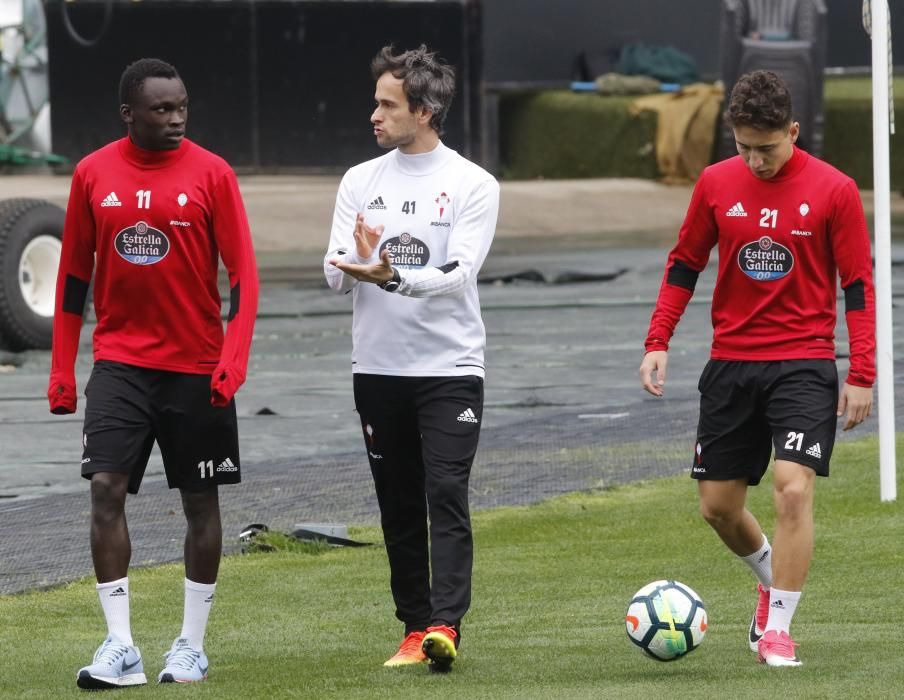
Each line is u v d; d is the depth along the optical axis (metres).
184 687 20.16
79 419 47.09
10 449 42.44
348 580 28.06
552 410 45.94
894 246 88.75
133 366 20.67
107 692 19.95
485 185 21.23
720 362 21.34
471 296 21.34
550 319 65.94
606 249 93.31
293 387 51.47
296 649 22.80
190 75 133.00
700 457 21.61
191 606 20.98
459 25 131.12
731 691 18.67
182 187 20.41
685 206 118.00
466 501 21.08
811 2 123.12
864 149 129.88
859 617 23.59
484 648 22.25
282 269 86.81
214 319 20.91
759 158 20.62
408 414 21.44
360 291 21.47
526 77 137.75
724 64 124.62
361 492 35.66
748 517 21.75
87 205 20.78
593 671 20.41
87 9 131.00
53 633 24.52
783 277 20.83
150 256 20.44
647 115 128.12
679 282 22.16
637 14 138.50
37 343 61.72
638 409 45.38
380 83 21.16
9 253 61.09
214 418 20.86
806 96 122.44
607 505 33.38
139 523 32.88
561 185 125.06
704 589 26.45
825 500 32.50
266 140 133.25
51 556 30.25
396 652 22.27
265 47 132.50
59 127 131.12
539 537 30.97
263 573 28.69
